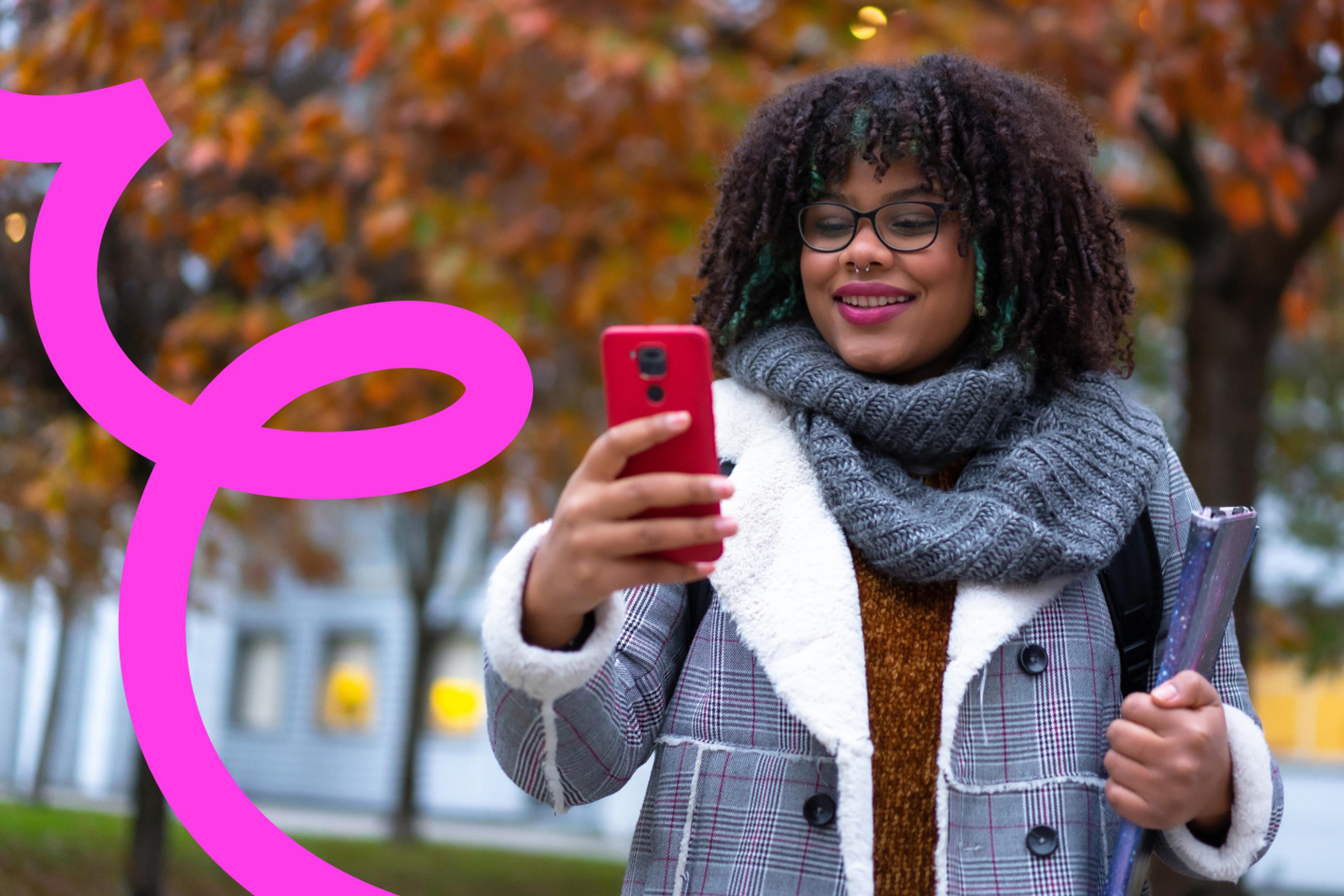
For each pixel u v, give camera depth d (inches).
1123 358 70.4
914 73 65.6
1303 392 365.4
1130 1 177.6
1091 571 57.4
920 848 56.8
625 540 45.2
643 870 59.2
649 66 192.9
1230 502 196.9
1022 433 61.7
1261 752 54.7
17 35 201.3
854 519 58.5
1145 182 255.4
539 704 51.3
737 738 58.6
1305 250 196.5
